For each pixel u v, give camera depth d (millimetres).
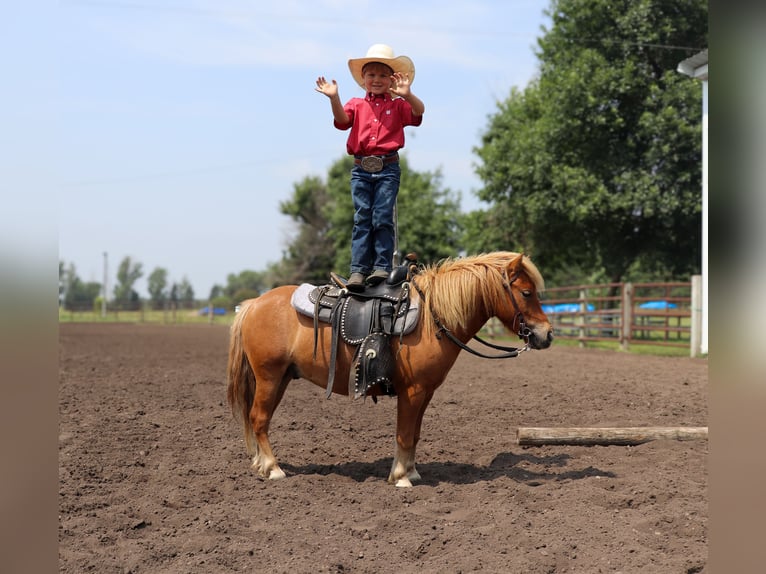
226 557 4258
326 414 9008
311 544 4500
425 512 5141
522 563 4133
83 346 21312
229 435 7844
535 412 8984
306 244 65625
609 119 25156
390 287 5828
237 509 5215
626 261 28391
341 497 5531
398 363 5711
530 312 5758
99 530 4801
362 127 6023
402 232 42156
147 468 6535
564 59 27219
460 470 6344
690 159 24406
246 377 6316
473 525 4832
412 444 6008
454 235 42938
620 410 8914
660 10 24328
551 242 29375
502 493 5500
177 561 4281
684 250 27531
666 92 24297
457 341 5691
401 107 6070
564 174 25484
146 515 5145
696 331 16297
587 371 13055
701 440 7008
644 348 20328
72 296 91375
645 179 24266
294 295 6105
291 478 6043
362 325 5711
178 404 9797
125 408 9391
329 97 5879
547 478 5992
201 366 15070
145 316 56969
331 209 58719
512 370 13414
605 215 25641
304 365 5961
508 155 29281
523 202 27906
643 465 6262
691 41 24312
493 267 5824
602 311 19969
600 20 25766
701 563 4004
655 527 4676
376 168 5988
